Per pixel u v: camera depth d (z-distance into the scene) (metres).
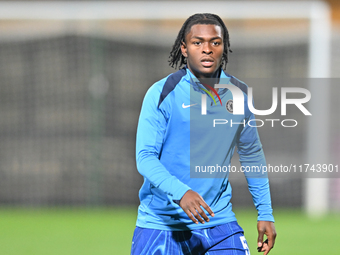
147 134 9.64
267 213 10.56
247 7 34.84
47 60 38.66
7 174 37.44
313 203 33.09
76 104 37.88
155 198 9.98
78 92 38.09
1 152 37.66
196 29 9.96
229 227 10.08
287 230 26.58
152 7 35.00
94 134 36.53
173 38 40.72
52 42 38.72
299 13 34.19
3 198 37.19
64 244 22.78
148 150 9.51
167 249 9.87
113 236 24.59
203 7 35.16
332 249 22.09
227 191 10.38
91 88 37.78
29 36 38.81
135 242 10.16
